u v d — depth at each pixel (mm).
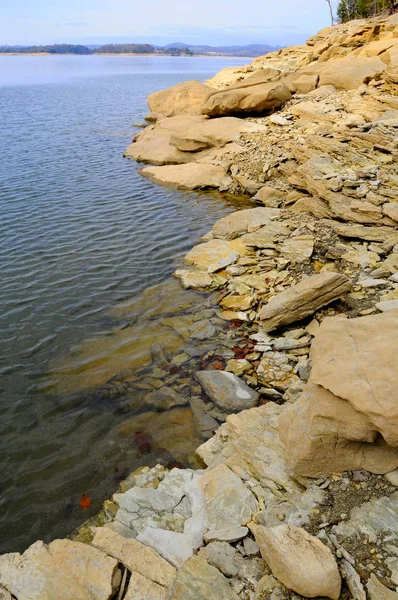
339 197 15477
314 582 4453
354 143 19312
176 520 6141
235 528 5648
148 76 118750
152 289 13070
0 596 5117
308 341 9898
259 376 9172
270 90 27938
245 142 24906
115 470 7332
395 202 14352
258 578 4984
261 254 14242
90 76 122125
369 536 4973
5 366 9898
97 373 9625
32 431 8164
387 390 5246
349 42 37438
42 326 11359
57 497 6898
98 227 17797
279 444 6766
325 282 10219
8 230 17328
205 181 22953
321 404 5719
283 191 20031
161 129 31297
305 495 5688
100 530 5883
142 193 22234
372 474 5699
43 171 25828
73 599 4992
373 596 4402
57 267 14422
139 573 5273
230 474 6570
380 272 11664
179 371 9562
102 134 36844
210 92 37344
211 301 12219
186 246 16000
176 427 8148
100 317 11742
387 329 6094
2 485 7125
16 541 6242
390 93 24406
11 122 41438
